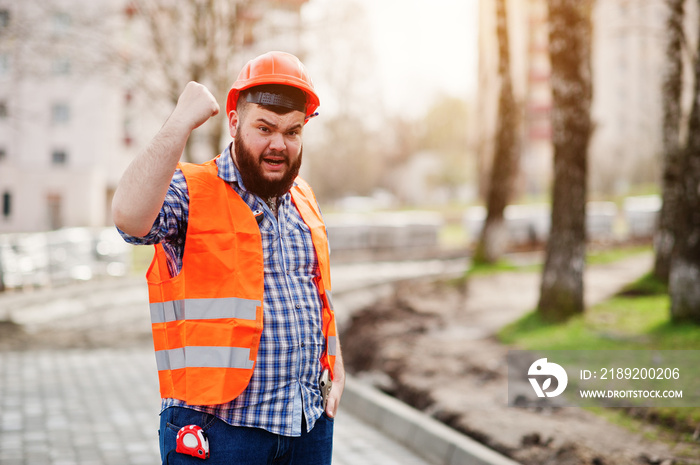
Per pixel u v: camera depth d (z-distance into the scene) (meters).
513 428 5.23
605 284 11.62
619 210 34.97
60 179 43.12
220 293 2.21
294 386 2.31
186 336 2.20
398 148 75.75
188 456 2.22
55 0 14.60
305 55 15.76
